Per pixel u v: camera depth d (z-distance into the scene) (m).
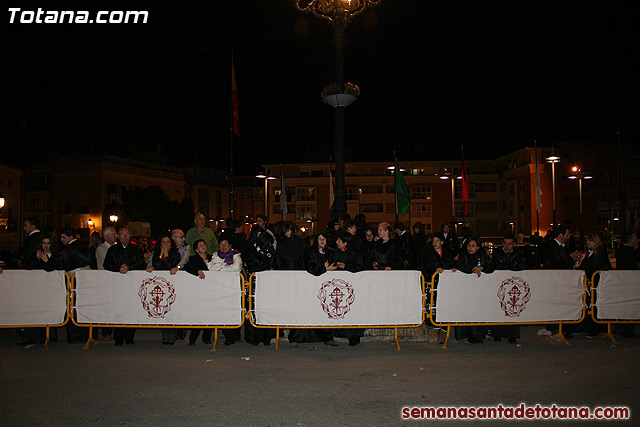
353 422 5.12
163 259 9.02
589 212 54.50
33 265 9.03
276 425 5.03
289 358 7.89
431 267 9.10
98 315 8.76
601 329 9.53
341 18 11.45
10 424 5.06
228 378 6.69
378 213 65.19
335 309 8.63
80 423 5.09
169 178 66.12
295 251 9.12
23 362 7.59
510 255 9.45
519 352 8.27
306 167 66.69
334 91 11.35
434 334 9.20
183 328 8.70
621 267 10.03
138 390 6.15
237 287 8.70
